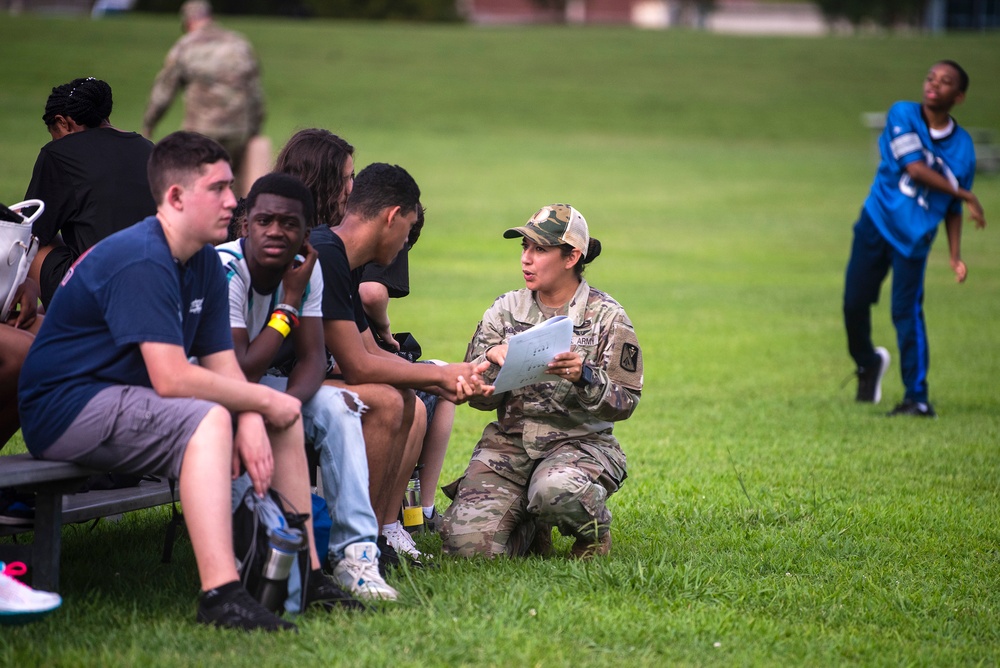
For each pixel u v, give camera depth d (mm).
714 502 15641
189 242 10352
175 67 37375
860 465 18109
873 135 90375
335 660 9281
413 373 12117
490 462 12977
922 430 21047
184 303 10523
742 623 10766
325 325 11797
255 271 11359
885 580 12508
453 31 137250
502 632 10086
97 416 10000
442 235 48469
